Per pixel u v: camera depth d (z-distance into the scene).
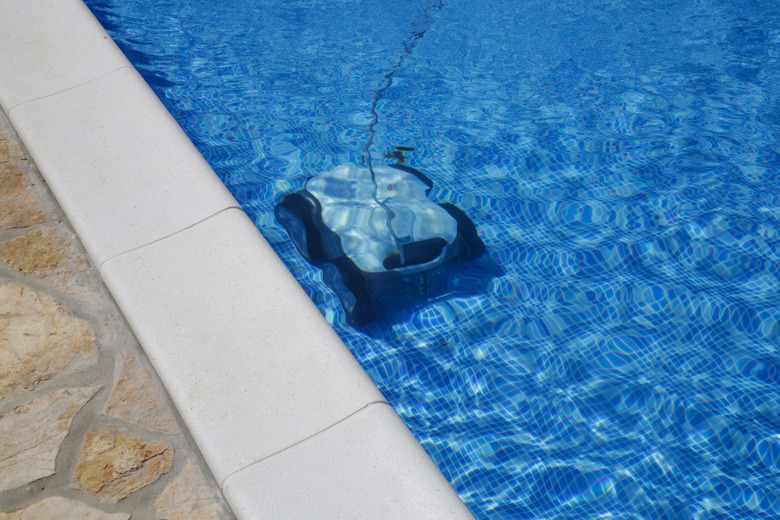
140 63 4.58
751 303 3.02
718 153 3.89
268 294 2.40
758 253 3.25
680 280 3.13
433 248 3.22
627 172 3.76
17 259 2.66
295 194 3.52
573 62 4.75
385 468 1.93
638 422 2.57
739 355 2.80
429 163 3.81
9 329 2.40
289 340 2.26
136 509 1.95
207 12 5.29
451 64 4.72
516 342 2.85
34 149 3.00
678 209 3.50
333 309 2.93
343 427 2.03
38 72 3.47
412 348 2.82
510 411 2.61
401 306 2.97
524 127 4.12
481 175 3.73
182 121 4.07
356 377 2.16
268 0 5.50
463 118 4.20
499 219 3.44
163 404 2.21
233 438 2.00
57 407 2.19
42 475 2.01
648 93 4.42
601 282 3.12
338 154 3.87
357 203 3.44
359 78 4.57
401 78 4.57
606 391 2.68
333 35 5.05
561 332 2.90
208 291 2.41
